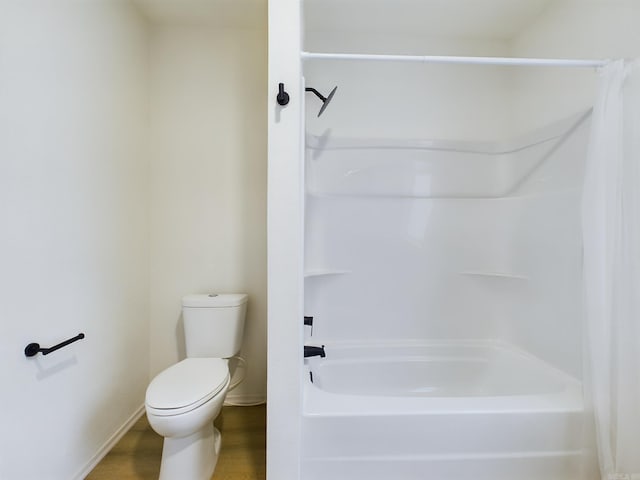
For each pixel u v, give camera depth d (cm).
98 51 153
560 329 161
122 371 174
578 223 152
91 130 149
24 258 113
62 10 130
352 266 206
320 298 204
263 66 206
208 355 184
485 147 209
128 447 164
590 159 126
